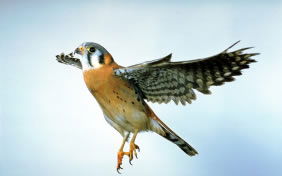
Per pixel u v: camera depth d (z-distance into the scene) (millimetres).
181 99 10992
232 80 10070
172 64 9789
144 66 10312
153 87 11242
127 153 11688
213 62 9820
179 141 11648
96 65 11867
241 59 9602
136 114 11641
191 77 10422
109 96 11719
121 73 11109
